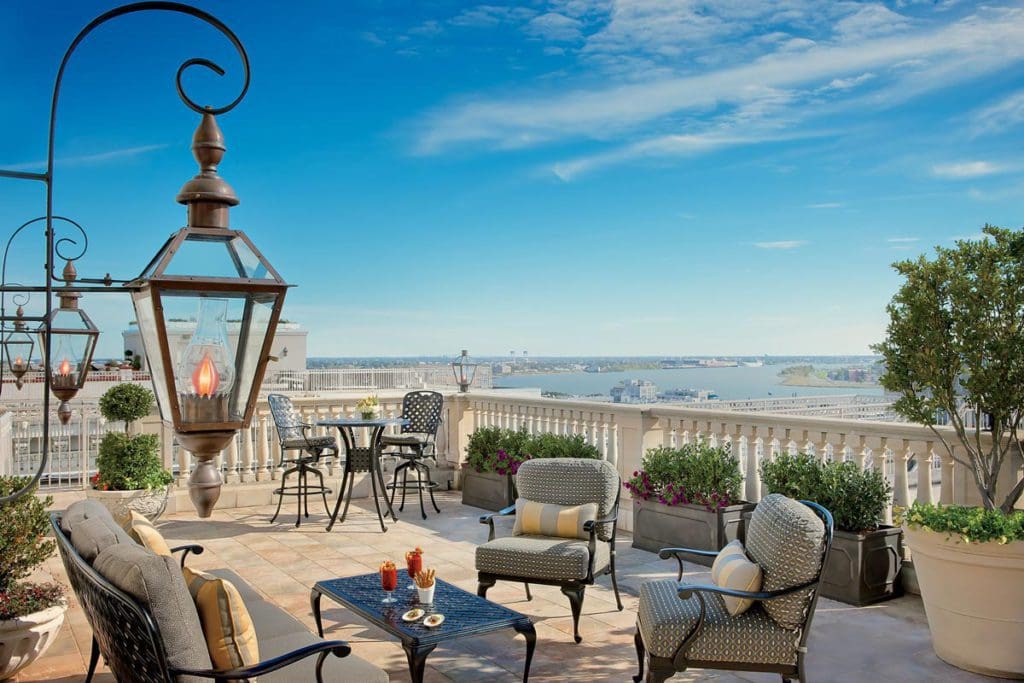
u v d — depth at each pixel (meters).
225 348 1.56
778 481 6.29
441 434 10.88
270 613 4.18
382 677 3.42
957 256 5.20
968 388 5.07
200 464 1.62
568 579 5.13
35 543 4.50
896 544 5.89
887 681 4.41
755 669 3.88
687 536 7.02
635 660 4.72
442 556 7.16
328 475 10.00
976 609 4.45
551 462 5.96
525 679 4.19
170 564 2.76
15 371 4.11
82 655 4.77
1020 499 5.57
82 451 9.30
